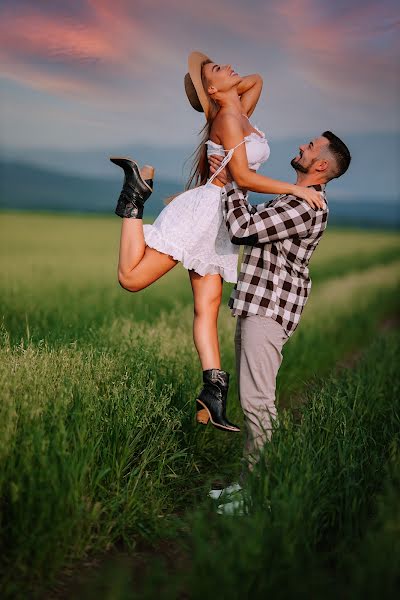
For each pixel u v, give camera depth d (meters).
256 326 4.37
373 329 12.66
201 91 4.54
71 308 10.58
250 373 4.42
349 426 4.68
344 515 3.77
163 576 3.06
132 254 4.34
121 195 4.38
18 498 3.40
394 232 66.00
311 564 3.12
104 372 4.64
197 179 4.80
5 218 50.84
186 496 4.53
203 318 4.53
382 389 6.96
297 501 3.49
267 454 3.96
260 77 4.75
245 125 4.48
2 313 9.12
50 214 62.53
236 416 5.83
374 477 4.10
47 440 3.62
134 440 4.25
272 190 4.26
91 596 3.10
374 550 2.97
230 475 4.92
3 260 22.00
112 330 6.86
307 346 9.10
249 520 3.33
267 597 2.95
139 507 3.95
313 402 4.85
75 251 27.91
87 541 3.61
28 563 3.34
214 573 2.95
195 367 5.99
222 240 4.47
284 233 4.21
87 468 3.74
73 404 4.10
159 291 14.10
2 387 3.88
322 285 18.86
